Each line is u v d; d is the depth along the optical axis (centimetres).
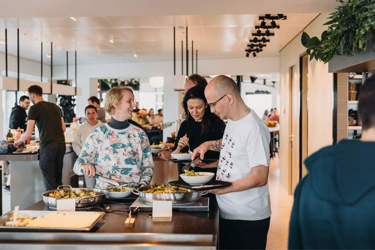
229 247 224
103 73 1094
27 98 814
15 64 957
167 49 853
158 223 196
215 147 268
